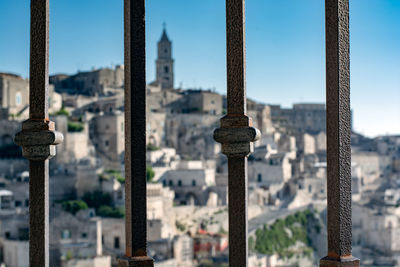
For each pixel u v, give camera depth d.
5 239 110.69
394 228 168.38
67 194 145.25
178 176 166.88
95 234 115.56
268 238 154.88
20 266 108.00
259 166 182.50
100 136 184.38
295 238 161.62
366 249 167.38
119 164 180.62
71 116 188.88
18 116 169.25
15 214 116.50
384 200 188.50
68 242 114.00
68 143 165.75
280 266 152.62
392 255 164.88
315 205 172.00
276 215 164.50
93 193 147.62
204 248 139.25
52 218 113.56
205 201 165.50
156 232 131.50
